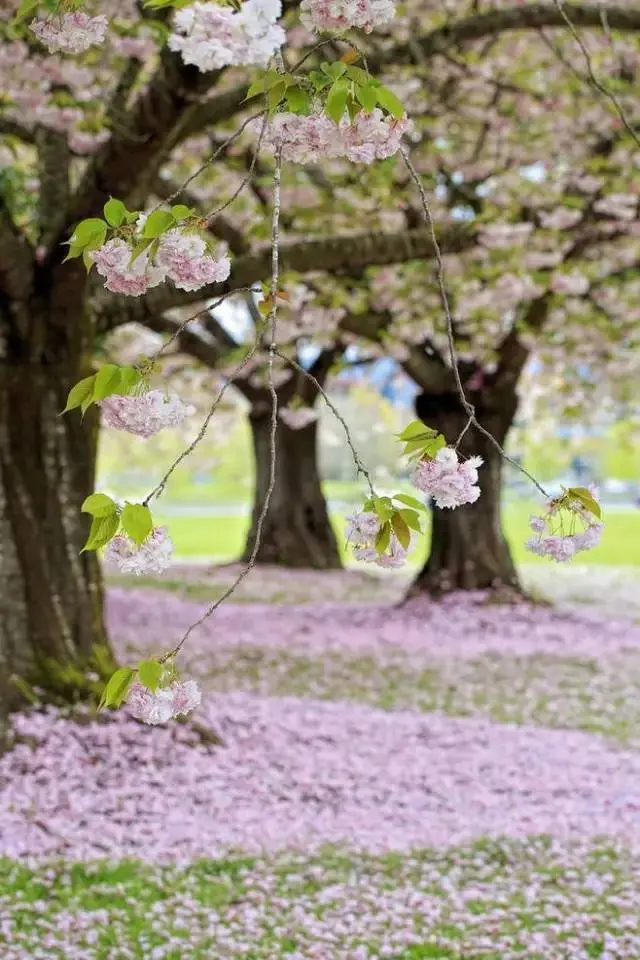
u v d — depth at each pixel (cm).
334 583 2320
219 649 1459
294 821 766
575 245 1567
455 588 1814
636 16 846
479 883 661
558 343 1738
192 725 910
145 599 1973
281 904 623
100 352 1606
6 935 566
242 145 1255
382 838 735
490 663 1404
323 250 928
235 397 2672
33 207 1162
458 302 1499
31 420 905
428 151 1449
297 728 985
